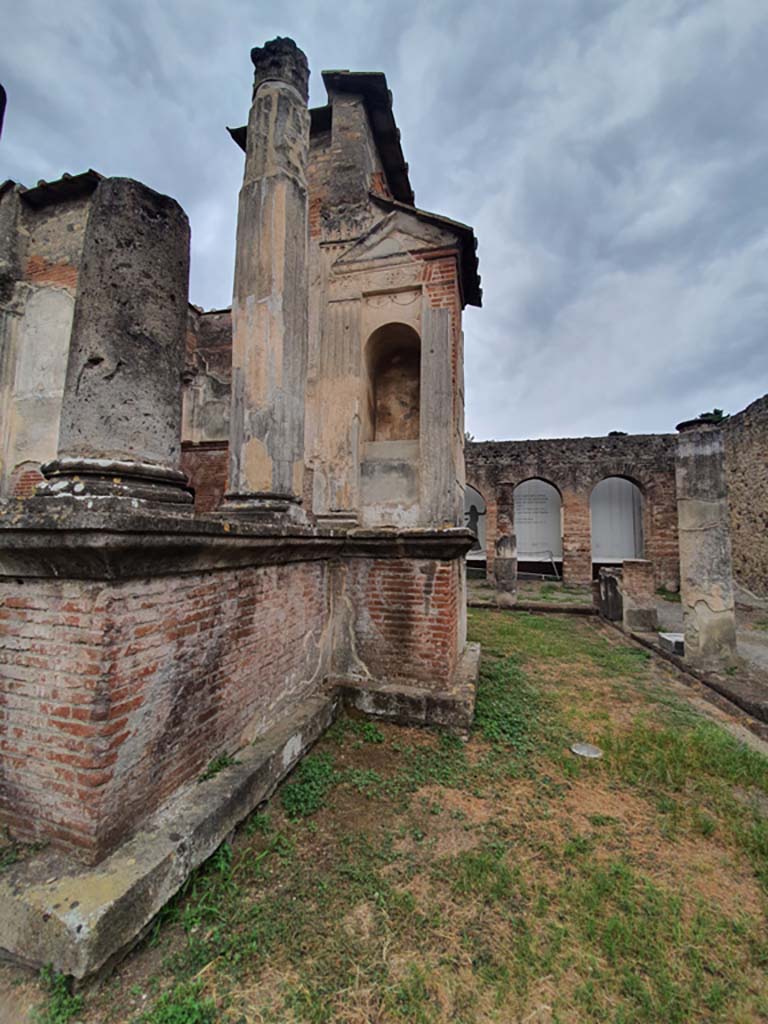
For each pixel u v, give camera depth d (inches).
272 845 113.7
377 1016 75.7
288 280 167.2
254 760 126.6
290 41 181.0
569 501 699.4
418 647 193.8
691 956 88.5
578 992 80.5
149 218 111.2
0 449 346.3
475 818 129.4
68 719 87.2
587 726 194.7
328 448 223.9
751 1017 77.5
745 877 110.8
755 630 392.2
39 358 353.1
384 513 219.9
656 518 674.2
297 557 164.9
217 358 393.4
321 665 189.9
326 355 228.8
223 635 124.2
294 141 175.8
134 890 81.7
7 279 350.3
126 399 104.5
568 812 134.1
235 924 91.4
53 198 357.1
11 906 78.3
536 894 102.5
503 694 225.3
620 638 372.2
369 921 93.7
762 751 176.2
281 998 77.6
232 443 164.7
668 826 127.8
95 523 78.1
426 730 180.7
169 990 78.0
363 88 248.8
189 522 98.1
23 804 90.9
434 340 217.6
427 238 223.0
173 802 104.9
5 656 92.7
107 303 104.2
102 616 86.0
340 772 149.6
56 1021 71.3
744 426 561.9
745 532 561.9
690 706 224.1
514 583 509.7
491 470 725.9
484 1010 77.5
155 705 99.7
